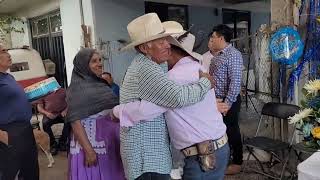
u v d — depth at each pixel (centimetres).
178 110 153
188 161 159
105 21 571
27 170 252
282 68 326
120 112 155
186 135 154
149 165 154
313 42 292
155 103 147
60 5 647
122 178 223
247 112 477
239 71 292
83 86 209
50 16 764
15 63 604
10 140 237
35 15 807
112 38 580
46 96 322
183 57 159
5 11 869
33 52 641
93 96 208
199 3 733
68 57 648
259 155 352
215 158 158
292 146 271
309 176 148
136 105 150
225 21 816
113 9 580
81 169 215
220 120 164
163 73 147
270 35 329
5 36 848
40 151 460
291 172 304
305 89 168
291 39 286
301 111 167
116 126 218
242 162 336
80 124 208
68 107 210
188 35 195
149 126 154
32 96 299
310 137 159
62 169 396
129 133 156
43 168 402
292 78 313
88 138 214
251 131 429
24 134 245
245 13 863
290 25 305
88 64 210
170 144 163
